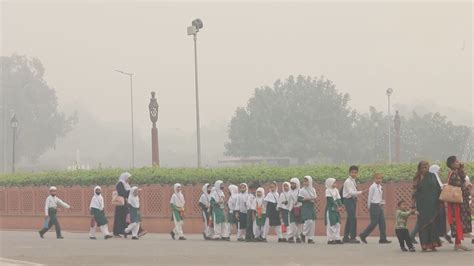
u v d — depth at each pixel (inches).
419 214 756.6
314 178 1178.6
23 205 1619.1
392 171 1106.1
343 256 729.0
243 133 4569.4
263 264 669.9
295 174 1204.5
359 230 1119.6
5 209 1656.0
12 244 1020.5
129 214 1168.2
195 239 1146.7
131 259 748.6
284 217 1014.4
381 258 697.0
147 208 1375.5
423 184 753.6
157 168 1427.2
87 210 1473.9
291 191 1004.6
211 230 1131.3
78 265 701.3
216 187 1125.1
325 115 4498.0
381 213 938.1
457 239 757.3
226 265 668.7
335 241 943.7
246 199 1080.2
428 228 754.2
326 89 4566.9
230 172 1286.9
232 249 866.1
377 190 938.7
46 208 1209.4
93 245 981.2
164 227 1353.3
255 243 998.4
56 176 1544.0
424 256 706.8
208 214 1132.5
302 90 4539.9
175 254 800.9
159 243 1015.6
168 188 1349.7
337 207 945.5
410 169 1092.5
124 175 1202.6
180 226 1143.6
